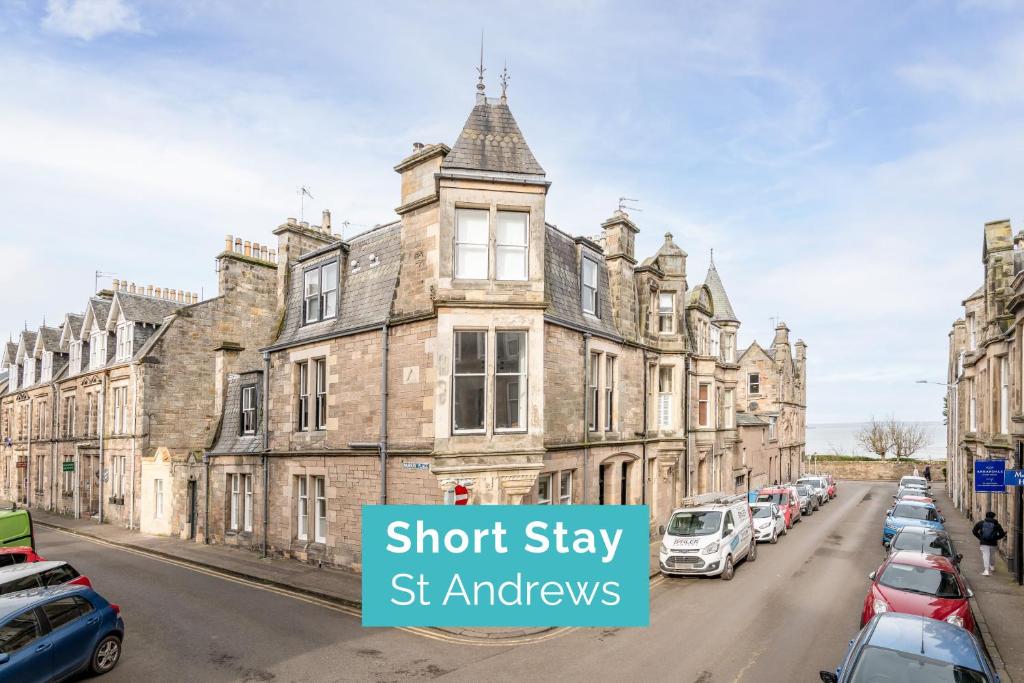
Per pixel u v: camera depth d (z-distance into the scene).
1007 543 18.73
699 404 29.39
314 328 19.81
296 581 16.67
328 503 18.34
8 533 17.34
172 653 11.55
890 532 21.25
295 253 21.98
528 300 15.23
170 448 28.55
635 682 10.02
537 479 16.33
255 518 21.17
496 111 16.08
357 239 19.41
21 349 43.06
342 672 10.59
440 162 16.27
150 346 28.52
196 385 29.64
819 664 10.71
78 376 34.34
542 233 15.54
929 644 7.82
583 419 18.89
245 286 25.55
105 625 10.64
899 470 59.91
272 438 20.78
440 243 14.95
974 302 29.97
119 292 31.42
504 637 12.45
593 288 20.48
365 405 17.44
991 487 16.11
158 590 16.44
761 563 19.61
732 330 35.56
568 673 10.44
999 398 20.92
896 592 11.52
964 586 11.70
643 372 23.14
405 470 15.94
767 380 48.53
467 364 15.08
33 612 9.45
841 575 17.72
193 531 24.67
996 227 21.56
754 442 41.34
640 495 22.34
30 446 39.88
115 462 30.48
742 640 11.98
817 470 63.06
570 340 18.36
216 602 15.13
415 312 16.23
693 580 17.31
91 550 23.55
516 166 15.45
